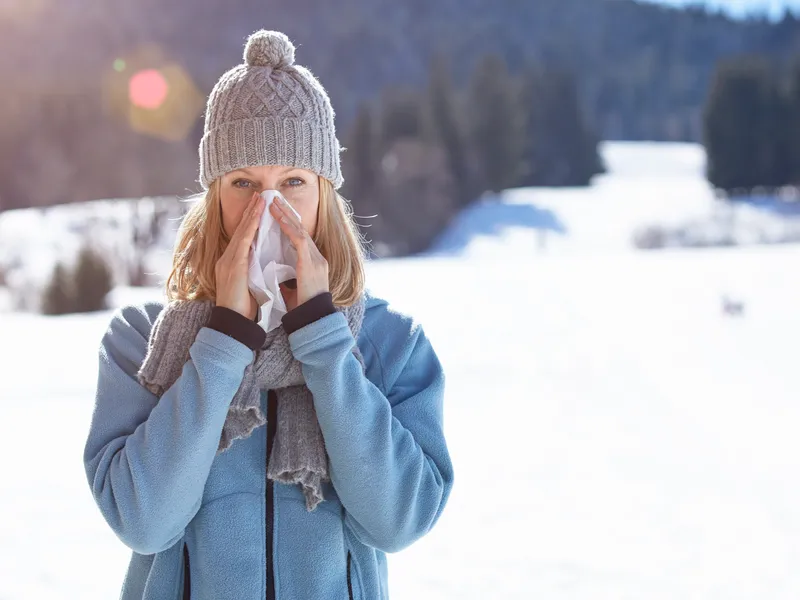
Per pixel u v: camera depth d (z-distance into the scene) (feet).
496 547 14.74
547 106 264.31
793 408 24.90
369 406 5.37
